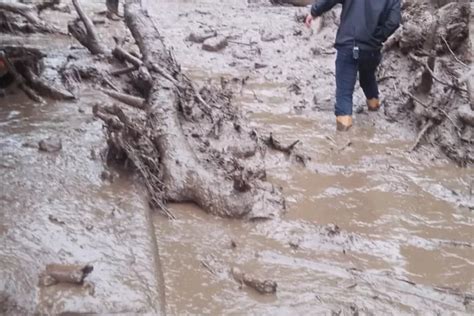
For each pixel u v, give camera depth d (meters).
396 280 7.13
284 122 9.65
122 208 7.37
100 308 6.31
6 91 9.11
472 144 9.04
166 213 7.61
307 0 15.98
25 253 6.74
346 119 9.48
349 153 8.98
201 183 7.77
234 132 8.89
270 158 8.71
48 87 9.14
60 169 7.71
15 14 11.99
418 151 9.07
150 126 8.34
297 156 8.73
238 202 7.66
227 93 10.10
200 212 7.71
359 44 9.39
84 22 10.42
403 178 8.54
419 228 7.79
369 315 6.78
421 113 9.53
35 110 8.80
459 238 7.68
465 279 7.22
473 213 8.05
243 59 11.73
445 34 10.19
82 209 7.27
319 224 7.72
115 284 6.64
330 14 12.93
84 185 7.56
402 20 11.08
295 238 7.50
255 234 7.52
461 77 9.47
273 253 7.30
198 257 7.17
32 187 7.41
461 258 7.44
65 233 6.99
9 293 6.23
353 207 8.02
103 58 10.16
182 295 6.80
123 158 7.82
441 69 9.85
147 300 6.55
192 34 12.37
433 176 8.62
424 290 7.05
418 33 10.34
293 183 8.33
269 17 13.88
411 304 6.91
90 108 8.95
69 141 8.16
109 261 6.82
